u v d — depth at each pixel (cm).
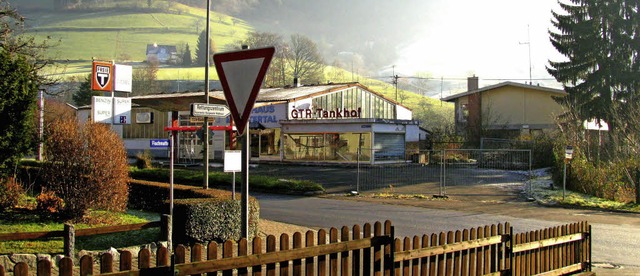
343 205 1830
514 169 3216
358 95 4803
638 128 2423
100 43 14138
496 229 669
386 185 2484
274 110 4134
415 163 3841
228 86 548
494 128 4669
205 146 1417
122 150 1173
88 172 1101
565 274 771
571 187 2238
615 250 1145
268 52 522
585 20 3750
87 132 1116
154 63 11256
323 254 505
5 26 1842
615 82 3666
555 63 3903
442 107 9438
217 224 1019
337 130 3791
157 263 416
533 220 1538
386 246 558
